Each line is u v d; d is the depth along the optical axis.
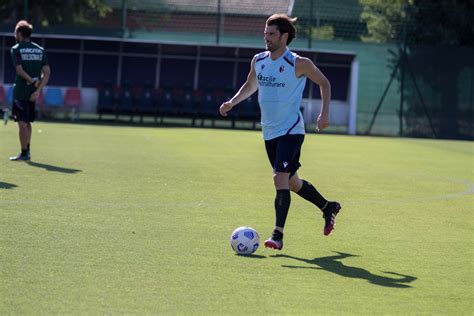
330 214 24.64
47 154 48.69
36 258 20.86
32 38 89.38
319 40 92.62
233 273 20.12
